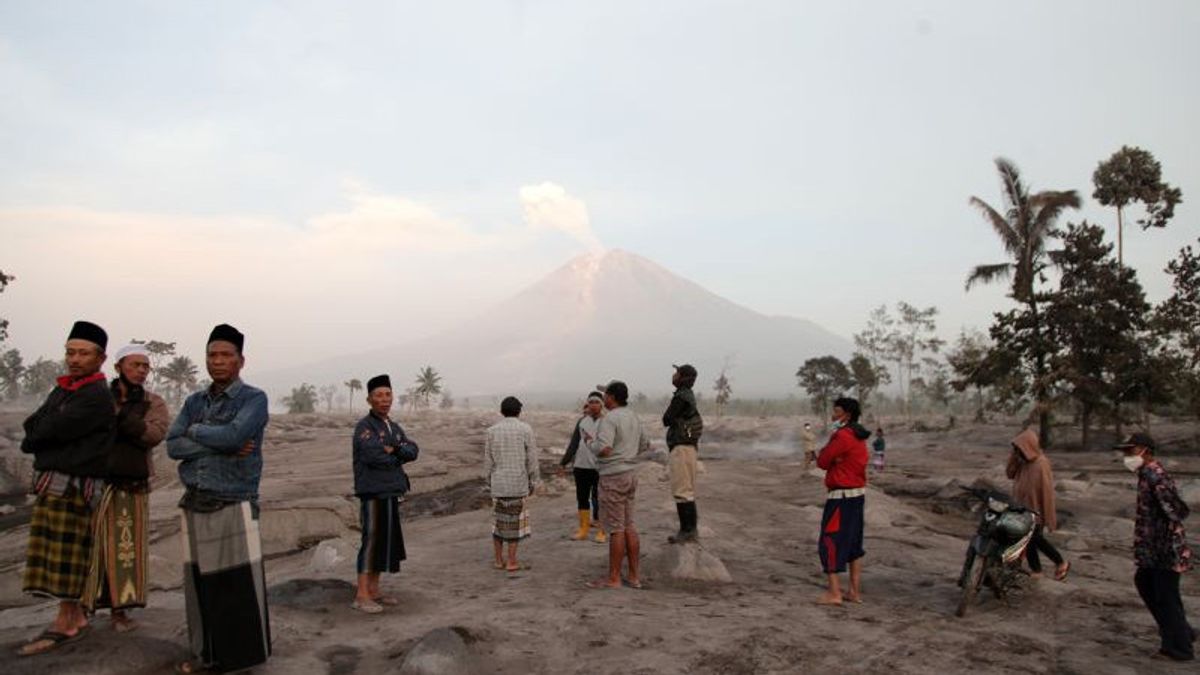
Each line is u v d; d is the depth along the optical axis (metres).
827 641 6.48
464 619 6.74
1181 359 36.41
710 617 7.13
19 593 10.58
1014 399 40.22
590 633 6.49
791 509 15.52
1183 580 9.80
